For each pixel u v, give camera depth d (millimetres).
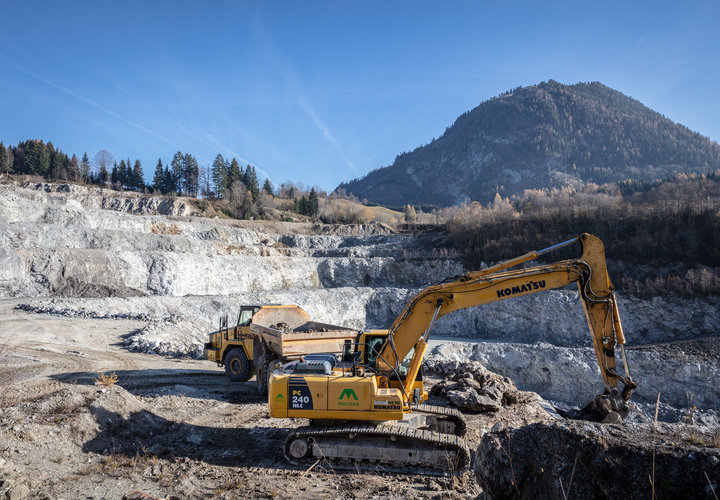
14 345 19281
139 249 59812
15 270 39625
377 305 64812
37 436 8180
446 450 8445
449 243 88812
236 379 15445
